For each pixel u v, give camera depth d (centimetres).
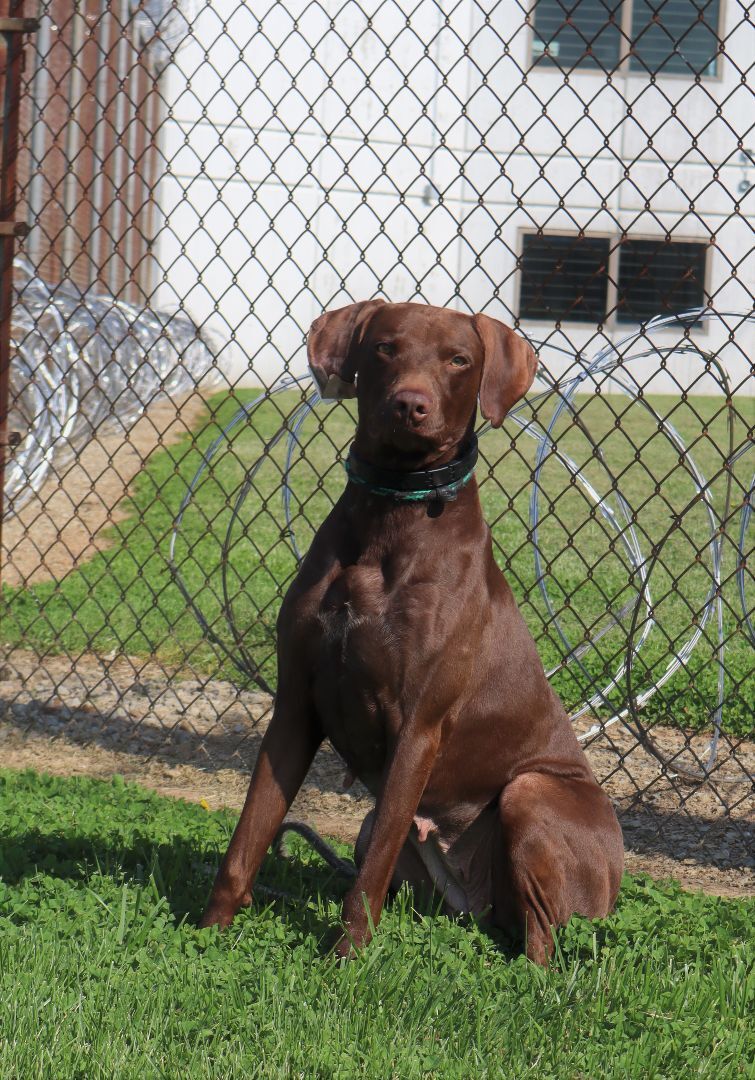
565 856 431
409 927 436
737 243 3259
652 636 1012
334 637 423
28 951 392
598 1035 367
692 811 672
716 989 395
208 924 428
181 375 2673
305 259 3309
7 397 734
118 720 795
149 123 3288
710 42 3153
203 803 628
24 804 583
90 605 1060
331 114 3222
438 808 463
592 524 1600
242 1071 324
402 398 402
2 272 710
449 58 3192
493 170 3259
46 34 2220
